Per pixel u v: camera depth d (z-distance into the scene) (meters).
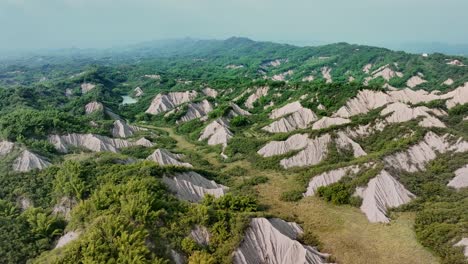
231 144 71.69
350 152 60.25
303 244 36.16
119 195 36.09
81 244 28.91
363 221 41.06
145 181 39.28
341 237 37.88
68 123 71.19
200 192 46.53
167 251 30.17
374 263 33.38
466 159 50.25
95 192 37.50
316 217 42.41
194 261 29.61
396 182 45.97
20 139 58.31
